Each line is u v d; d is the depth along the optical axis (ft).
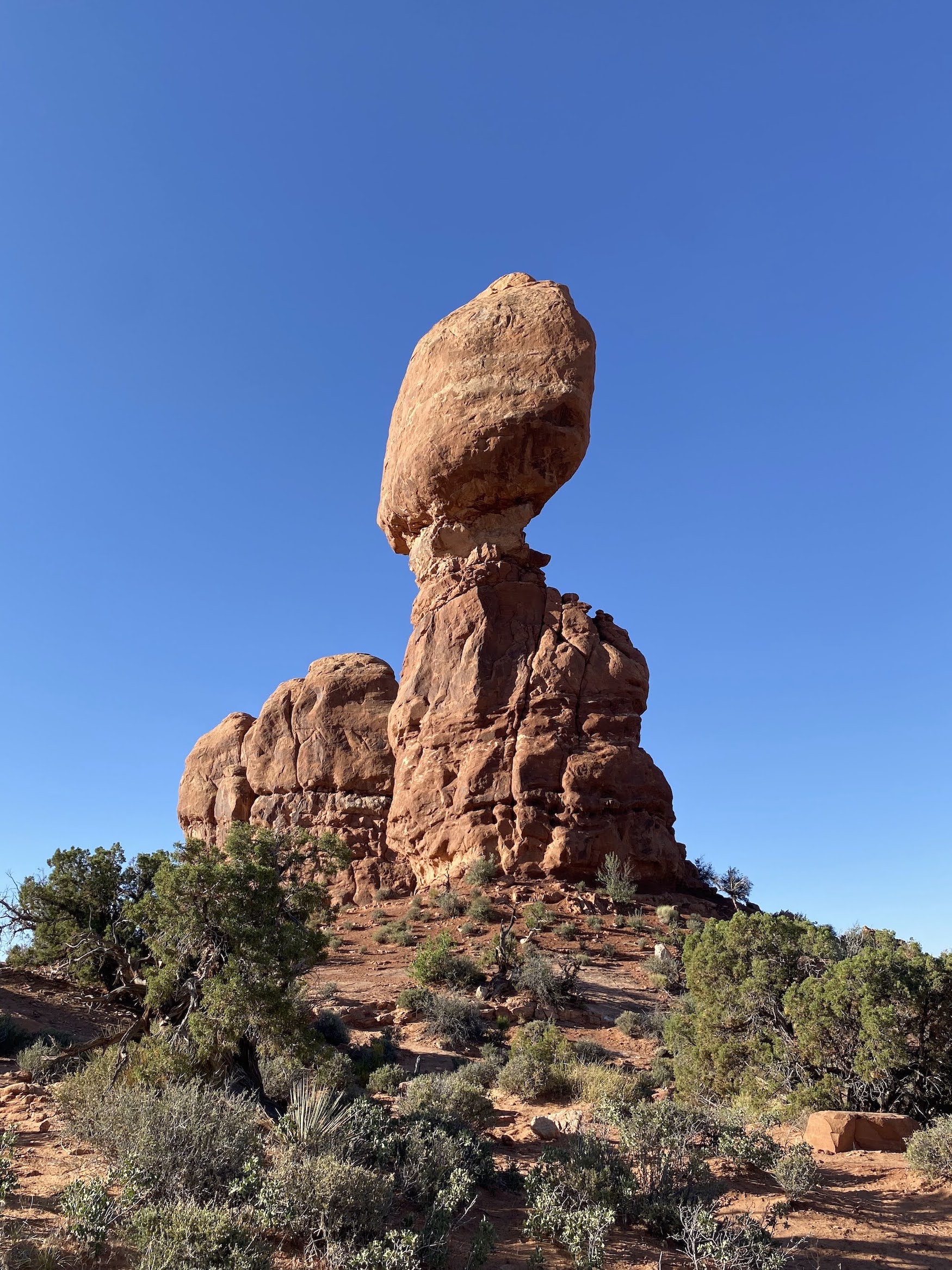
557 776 129.49
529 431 149.28
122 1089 31.50
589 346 154.92
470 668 140.15
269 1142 30.53
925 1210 32.35
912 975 46.03
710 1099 49.96
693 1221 27.25
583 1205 29.48
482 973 95.20
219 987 35.76
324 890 42.42
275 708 183.42
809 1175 33.76
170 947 38.81
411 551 163.12
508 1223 29.22
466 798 131.03
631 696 138.10
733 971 53.47
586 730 133.08
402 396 171.01
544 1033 72.54
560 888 120.88
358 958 105.81
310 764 172.65
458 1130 35.68
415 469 156.56
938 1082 43.62
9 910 46.42
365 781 168.14
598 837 125.70
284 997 37.35
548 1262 26.04
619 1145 34.99
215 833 182.70
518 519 153.38
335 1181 24.57
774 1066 48.29
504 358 153.79
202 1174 25.32
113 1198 24.36
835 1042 46.47
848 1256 27.89
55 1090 34.09
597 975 97.40
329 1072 46.62
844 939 58.13
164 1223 21.54
